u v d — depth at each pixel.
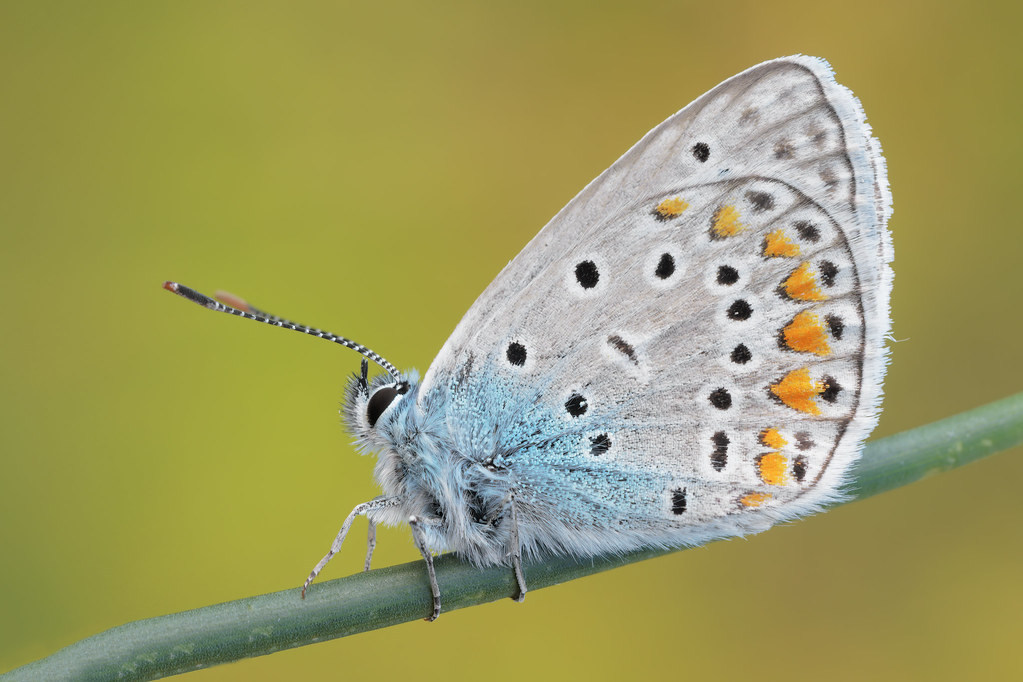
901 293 0.15
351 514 0.12
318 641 0.12
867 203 0.12
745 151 0.12
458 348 0.12
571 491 0.12
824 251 0.12
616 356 0.12
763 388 0.12
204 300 0.12
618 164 0.12
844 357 0.12
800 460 0.12
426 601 0.12
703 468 0.12
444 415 0.12
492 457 0.12
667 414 0.12
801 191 0.12
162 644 0.12
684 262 0.12
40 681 0.12
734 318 0.12
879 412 0.12
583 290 0.12
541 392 0.12
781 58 0.12
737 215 0.12
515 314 0.12
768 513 0.12
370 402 0.12
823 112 0.12
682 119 0.12
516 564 0.12
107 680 0.12
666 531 0.12
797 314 0.12
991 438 0.12
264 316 0.12
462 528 0.12
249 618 0.12
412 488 0.12
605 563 0.12
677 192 0.12
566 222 0.12
